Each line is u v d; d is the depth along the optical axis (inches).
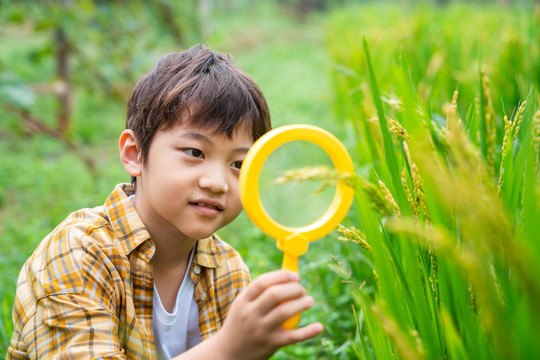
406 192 41.9
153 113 46.8
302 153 154.3
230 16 794.8
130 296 49.2
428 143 33.7
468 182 26.7
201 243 54.9
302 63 481.4
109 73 192.5
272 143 33.0
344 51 237.6
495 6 267.9
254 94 49.4
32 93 139.6
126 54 192.1
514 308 30.7
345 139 159.3
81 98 317.7
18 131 159.0
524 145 36.4
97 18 181.3
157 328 52.8
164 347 53.5
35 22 171.5
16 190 189.2
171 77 48.0
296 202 141.2
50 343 45.2
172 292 53.7
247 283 58.5
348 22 369.7
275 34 697.0
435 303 38.4
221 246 58.1
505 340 28.1
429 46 142.3
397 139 50.1
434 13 199.6
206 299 55.3
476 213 26.1
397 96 49.3
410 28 159.2
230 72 48.8
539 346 27.5
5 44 480.1
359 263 83.3
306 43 623.8
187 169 44.9
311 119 261.0
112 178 185.3
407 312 41.2
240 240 121.6
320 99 288.5
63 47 183.5
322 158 155.7
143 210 51.0
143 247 50.1
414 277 37.8
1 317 78.5
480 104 39.9
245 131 46.9
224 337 34.8
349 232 39.4
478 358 32.7
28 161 215.2
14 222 152.9
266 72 429.1
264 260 104.2
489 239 26.9
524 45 103.5
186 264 54.4
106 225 50.6
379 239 37.0
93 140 249.1
